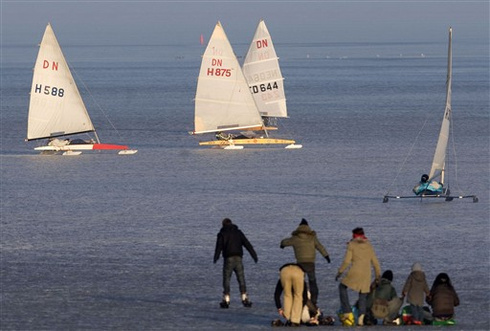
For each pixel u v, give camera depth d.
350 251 86.56
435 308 88.19
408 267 120.19
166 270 118.81
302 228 89.62
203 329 89.06
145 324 91.56
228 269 96.06
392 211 163.38
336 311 98.06
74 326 91.25
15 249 132.50
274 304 99.88
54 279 113.75
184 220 156.25
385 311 87.06
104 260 124.88
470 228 147.25
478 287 108.94
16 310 98.00
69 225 151.62
